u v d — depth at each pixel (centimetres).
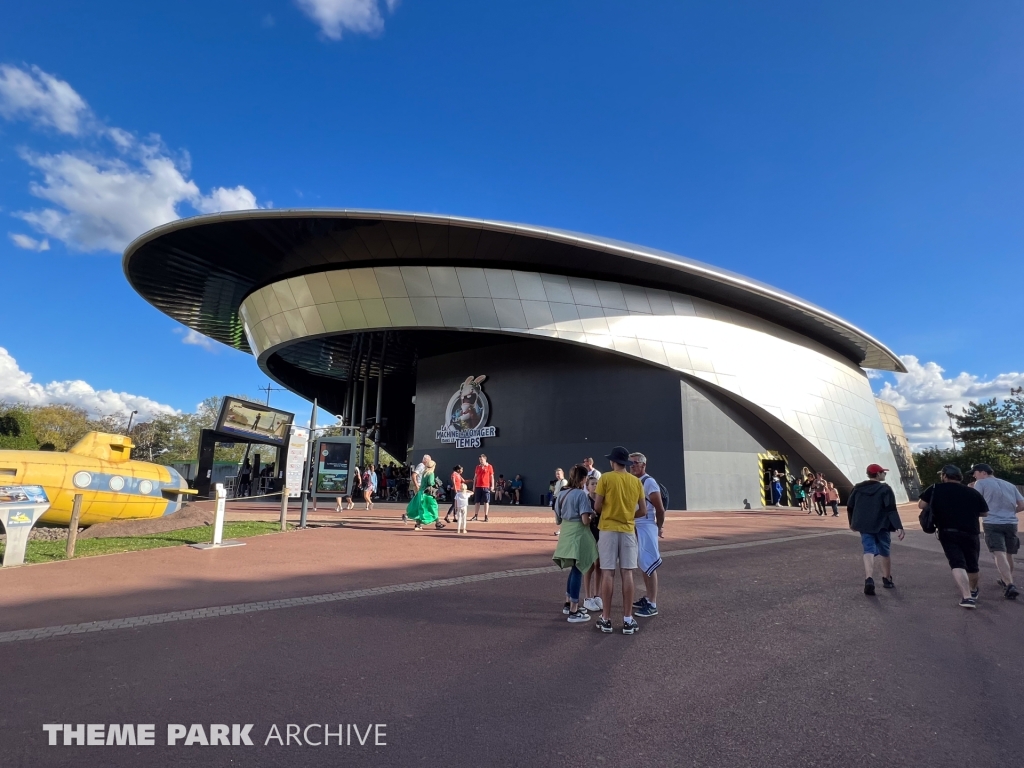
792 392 2858
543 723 359
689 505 2398
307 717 366
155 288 2758
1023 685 427
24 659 468
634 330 2545
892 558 1083
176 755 318
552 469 2678
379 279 2453
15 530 859
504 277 2452
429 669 451
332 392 4500
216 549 1022
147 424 6700
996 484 763
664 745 331
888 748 329
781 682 430
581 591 639
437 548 1102
